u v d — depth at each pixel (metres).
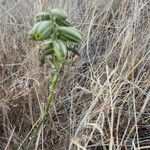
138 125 0.57
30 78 0.57
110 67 0.63
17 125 0.58
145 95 0.58
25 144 0.54
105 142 0.54
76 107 0.59
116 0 0.77
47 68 0.61
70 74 0.61
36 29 0.40
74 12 0.73
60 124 0.55
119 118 0.52
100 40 0.69
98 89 0.58
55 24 0.42
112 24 0.73
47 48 0.43
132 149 0.54
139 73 0.58
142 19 0.72
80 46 0.67
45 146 0.55
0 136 0.58
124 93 0.60
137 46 0.65
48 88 0.59
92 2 0.73
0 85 0.59
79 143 0.48
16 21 0.70
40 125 0.50
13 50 0.65
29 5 0.74
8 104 0.58
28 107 0.59
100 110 0.52
